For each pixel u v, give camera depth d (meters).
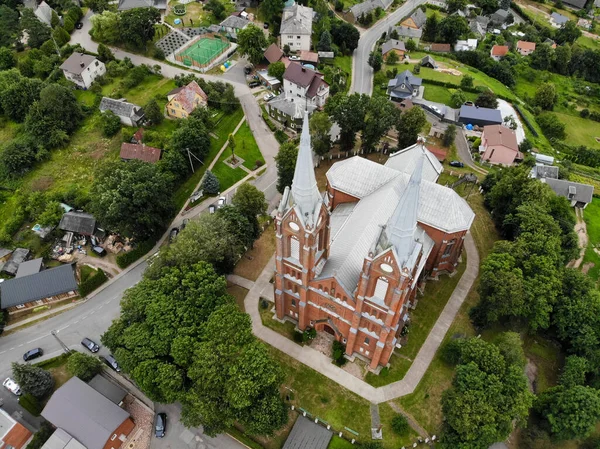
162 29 167.38
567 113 162.50
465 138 128.62
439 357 75.25
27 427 68.00
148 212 90.19
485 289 76.50
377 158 117.06
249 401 58.25
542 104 160.12
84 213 98.06
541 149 132.12
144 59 154.75
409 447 64.50
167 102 132.88
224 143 122.38
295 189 56.12
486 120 131.75
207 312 69.00
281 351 75.50
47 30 157.38
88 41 162.00
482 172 115.50
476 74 167.25
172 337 65.62
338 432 65.81
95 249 93.62
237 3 183.62
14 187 109.81
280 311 78.12
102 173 94.69
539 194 90.56
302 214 57.78
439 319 81.12
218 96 133.00
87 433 61.62
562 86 178.12
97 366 71.31
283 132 125.00
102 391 68.38
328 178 90.25
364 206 79.31
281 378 63.25
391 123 109.62
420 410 68.38
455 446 60.22
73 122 125.44
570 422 61.97
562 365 76.75
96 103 133.50
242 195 89.44
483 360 64.88
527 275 77.81
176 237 83.94
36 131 118.44
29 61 145.38
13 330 81.25
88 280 86.12
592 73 188.25
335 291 65.62
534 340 80.06
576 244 87.56
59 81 136.38
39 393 69.19
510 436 67.12
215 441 66.38
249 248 90.44
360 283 60.12
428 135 127.81
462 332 79.19
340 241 73.25
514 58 182.38
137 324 68.06
